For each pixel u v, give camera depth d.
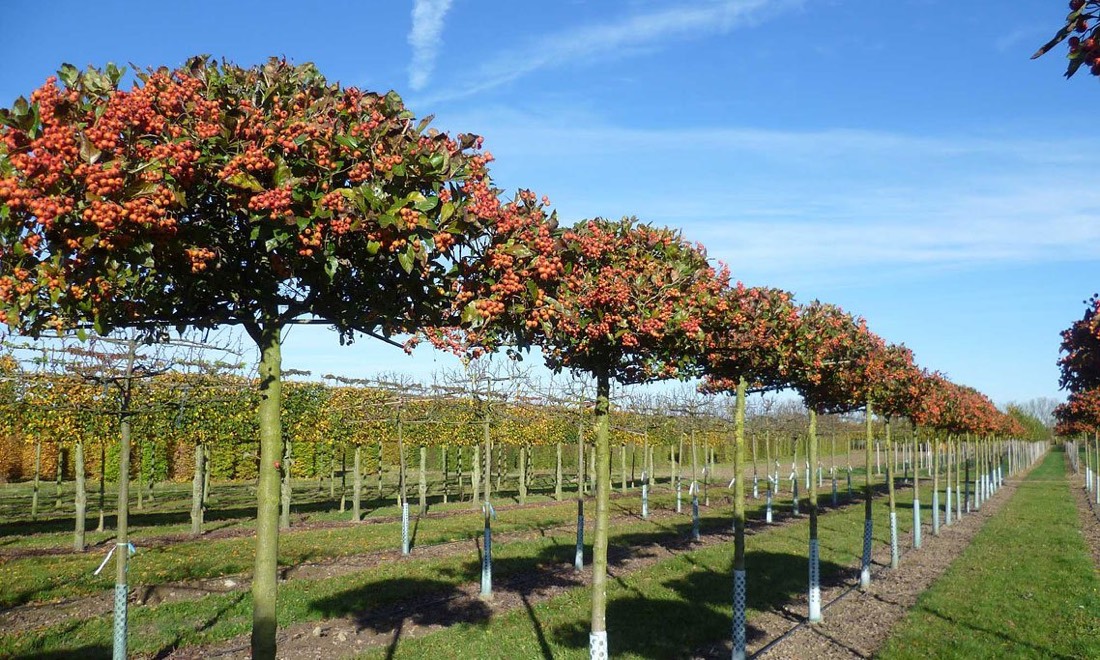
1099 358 7.39
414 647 9.73
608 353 7.61
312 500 32.75
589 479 40.06
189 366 12.68
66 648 9.41
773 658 9.75
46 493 33.44
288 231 4.39
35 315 4.16
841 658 9.73
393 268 4.97
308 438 23.41
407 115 4.82
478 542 19.41
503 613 11.71
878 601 13.03
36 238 3.74
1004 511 28.42
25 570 14.20
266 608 4.77
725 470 56.38
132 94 3.93
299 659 9.30
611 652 9.57
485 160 4.91
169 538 19.45
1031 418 77.62
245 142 4.20
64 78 4.04
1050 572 15.38
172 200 3.90
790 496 36.28
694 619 11.42
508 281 5.18
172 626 10.55
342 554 17.03
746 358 9.52
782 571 15.62
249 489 37.69
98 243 3.84
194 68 4.43
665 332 7.35
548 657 9.33
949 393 21.91
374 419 24.58
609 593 13.20
